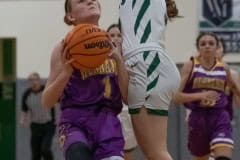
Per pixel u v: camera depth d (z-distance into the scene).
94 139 5.81
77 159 5.56
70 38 5.70
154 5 6.11
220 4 16.47
